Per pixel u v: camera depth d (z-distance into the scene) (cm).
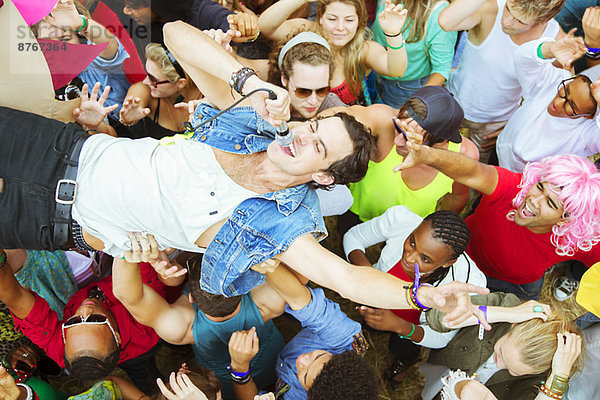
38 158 212
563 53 298
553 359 229
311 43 271
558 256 284
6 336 286
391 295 183
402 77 373
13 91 230
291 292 255
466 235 255
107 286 290
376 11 393
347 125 202
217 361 285
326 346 268
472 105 372
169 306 272
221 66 199
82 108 268
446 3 339
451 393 250
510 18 306
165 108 313
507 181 273
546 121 316
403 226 297
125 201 205
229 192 204
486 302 268
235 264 201
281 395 270
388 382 360
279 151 196
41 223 212
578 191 240
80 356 243
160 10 283
